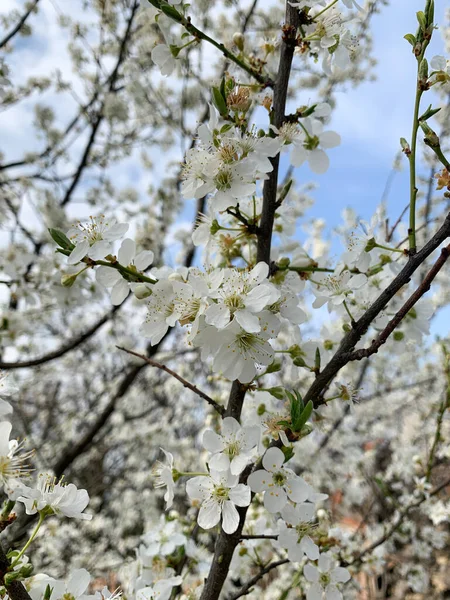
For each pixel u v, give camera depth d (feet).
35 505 4.33
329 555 6.90
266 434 5.87
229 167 5.58
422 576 16.83
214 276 5.27
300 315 6.07
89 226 5.66
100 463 29.99
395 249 6.75
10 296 13.69
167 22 6.89
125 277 5.69
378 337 5.08
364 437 25.98
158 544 8.02
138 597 6.70
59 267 13.79
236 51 8.04
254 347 5.19
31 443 22.68
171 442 27.71
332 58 7.04
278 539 5.54
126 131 23.65
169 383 26.86
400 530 14.76
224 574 5.34
